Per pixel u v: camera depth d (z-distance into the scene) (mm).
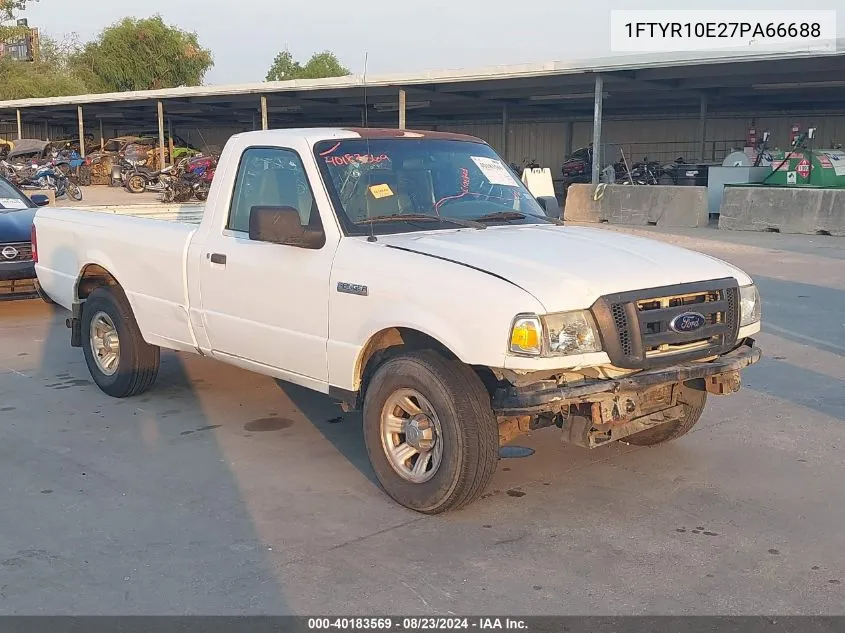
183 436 5820
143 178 32125
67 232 7012
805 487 4910
